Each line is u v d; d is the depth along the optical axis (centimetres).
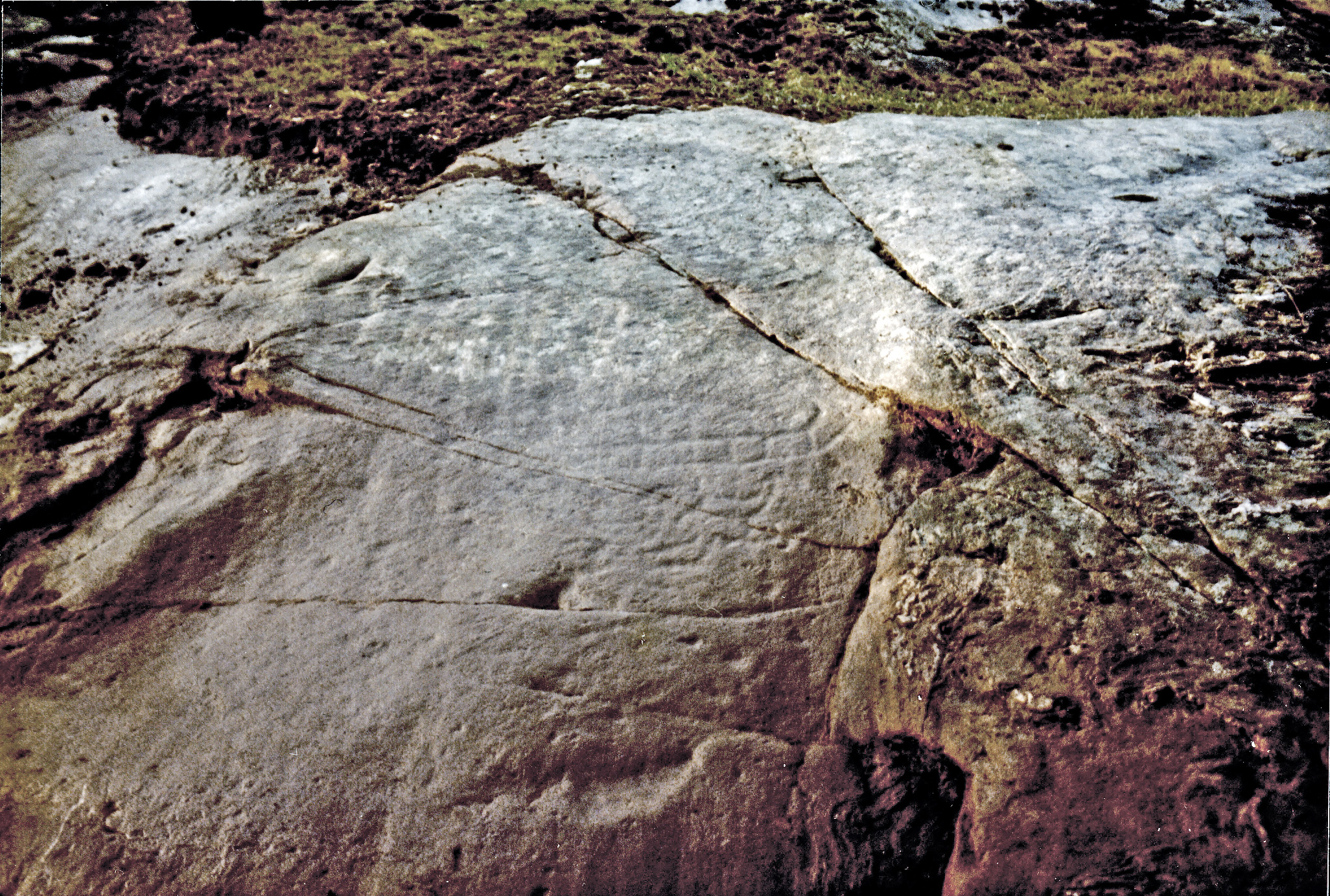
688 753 228
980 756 222
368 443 313
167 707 242
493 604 263
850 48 641
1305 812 193
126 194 484
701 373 337
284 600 268
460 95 568
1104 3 776
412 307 370
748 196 439
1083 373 313
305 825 216
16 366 364
